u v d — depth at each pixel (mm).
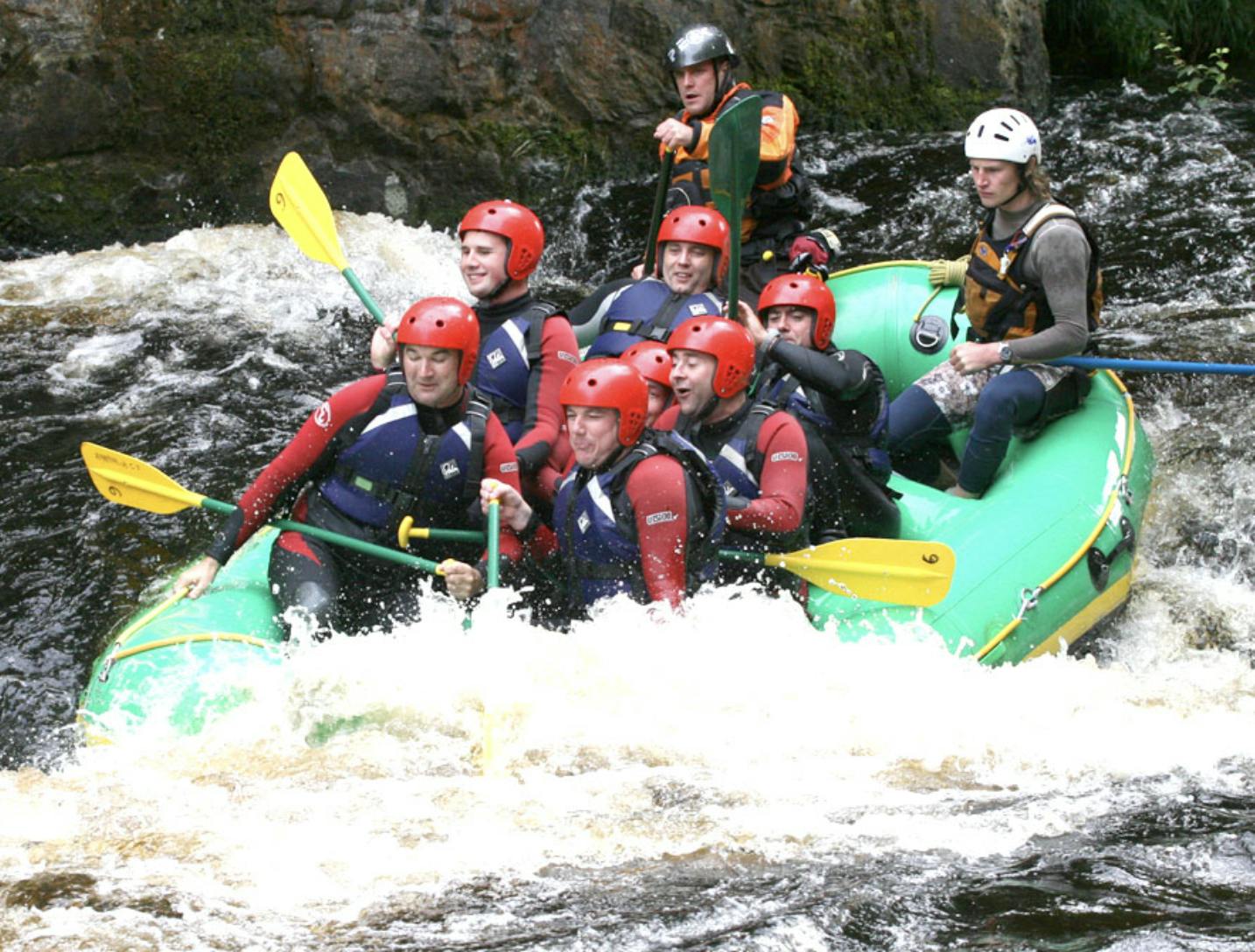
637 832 7102
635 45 19562
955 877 6770
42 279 16203
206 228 17797
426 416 9016
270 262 16969
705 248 10898
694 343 9336
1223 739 8359
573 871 6758
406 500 9086
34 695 9656
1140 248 16891
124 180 17828
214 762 7770
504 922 6355
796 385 10250
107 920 6301
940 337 12859
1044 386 11141
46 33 17359
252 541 10141
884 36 20281
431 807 7281
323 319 15703
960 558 9977
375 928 6281
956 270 12914
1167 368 10883
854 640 9250
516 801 7355
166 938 6180
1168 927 6367
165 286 16219
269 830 7082
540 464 10000
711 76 12633
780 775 7680
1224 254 16609
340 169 18516
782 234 13078
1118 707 8797
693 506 8648
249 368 14352
